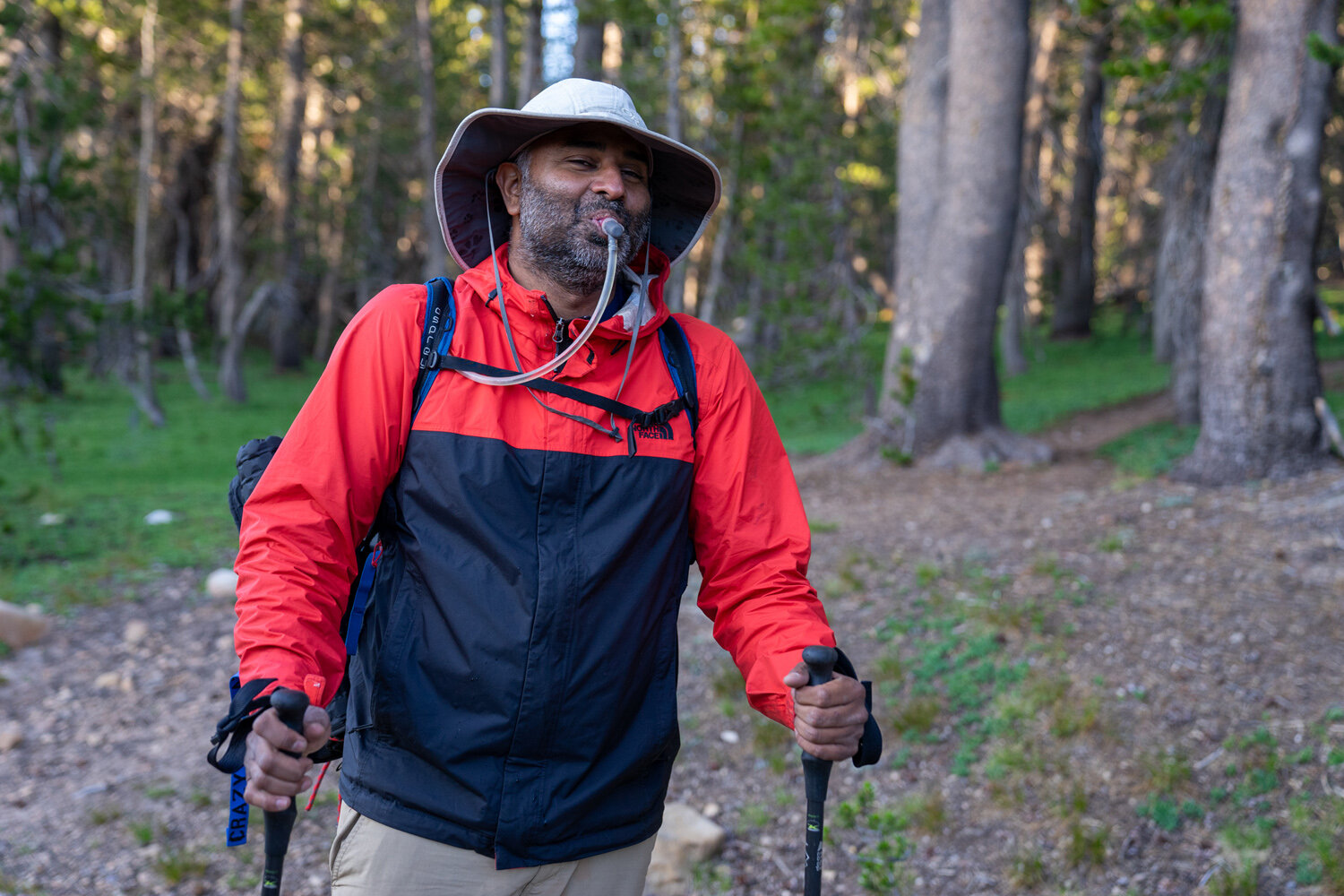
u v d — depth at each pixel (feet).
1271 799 12.21
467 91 105.50
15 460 50.19
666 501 5.87
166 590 24.11
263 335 141.49
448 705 5.47
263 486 5.38
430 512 5.60
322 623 5.21
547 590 5.45
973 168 33.47
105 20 71.97
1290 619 16.07
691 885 12.05
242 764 4.70
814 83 50.01
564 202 6.00
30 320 34.53
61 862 12.67
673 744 5.91
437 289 5.92
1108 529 22.16
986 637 17.02
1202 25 25.22
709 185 6.68
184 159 110.22
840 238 47.14
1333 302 88.43
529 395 5.73
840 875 12.14
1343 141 46.68
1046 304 95.76
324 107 107.76
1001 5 32.78
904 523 25.85
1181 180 40.65
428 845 5.55
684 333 6.32
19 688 18.53
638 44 53.16
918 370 34.83
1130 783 12.89
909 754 14.39
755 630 5.95
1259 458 24.61
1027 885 11.56
